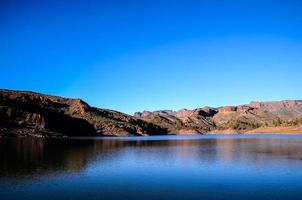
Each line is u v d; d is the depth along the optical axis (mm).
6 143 90375
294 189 29344
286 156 57031
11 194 27359
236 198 26344
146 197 26641
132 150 74062
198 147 86562
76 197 26469
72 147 80938
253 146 87562
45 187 30094
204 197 26688
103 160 51281
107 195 27250
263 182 32625
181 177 35500
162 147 87188
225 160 51594
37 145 84938
